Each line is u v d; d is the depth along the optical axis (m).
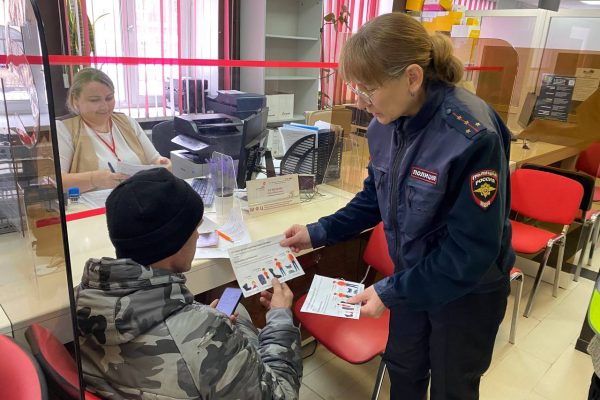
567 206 2.62
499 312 1.35
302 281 2.09
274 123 3.25
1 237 1.06
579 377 2.14
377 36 1.00
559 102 3.18
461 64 1.14
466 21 3.62
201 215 0.93
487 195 1.05
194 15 3.87
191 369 0.80
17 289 1.01
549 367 2.21
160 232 0.84
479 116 1.07
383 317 1.74
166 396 0.80
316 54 4.45
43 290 0.84
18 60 0.78
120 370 0.81
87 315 0.80
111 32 3.31
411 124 1.15
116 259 0.81
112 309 0.78
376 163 1.35
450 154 1.07
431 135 1.12
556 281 2.85
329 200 2.11
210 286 1.46
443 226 1.17
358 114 2.21
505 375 2.14
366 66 1.01
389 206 1.28
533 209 2.73
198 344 0.81
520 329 2.52
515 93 3.37
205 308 0.87
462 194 1.07
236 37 4.21
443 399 1.41
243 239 1.58
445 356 1.35
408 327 1.43
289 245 1.52
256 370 0.90
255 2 4.06
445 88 1.13
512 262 1.34
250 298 1.90
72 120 2.06
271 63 2.12
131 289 0.80
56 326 0.81
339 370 2.12
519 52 3.27
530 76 3.27
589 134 3.11
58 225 0.68
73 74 2.04
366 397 1.97
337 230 1.54
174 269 0.92
